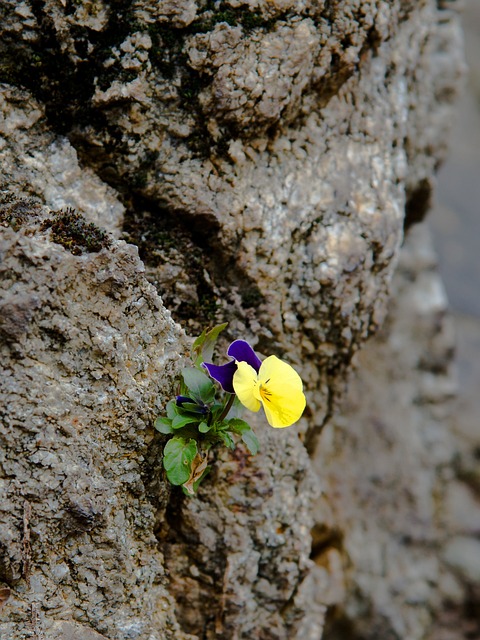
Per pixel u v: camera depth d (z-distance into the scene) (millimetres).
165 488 565
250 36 566
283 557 597
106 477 541
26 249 517
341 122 602
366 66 610
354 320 605
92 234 538
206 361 563
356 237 595
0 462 516
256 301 587
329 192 593
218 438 550
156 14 559
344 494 755
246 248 579
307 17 574
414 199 715
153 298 548
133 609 551
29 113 565
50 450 522
